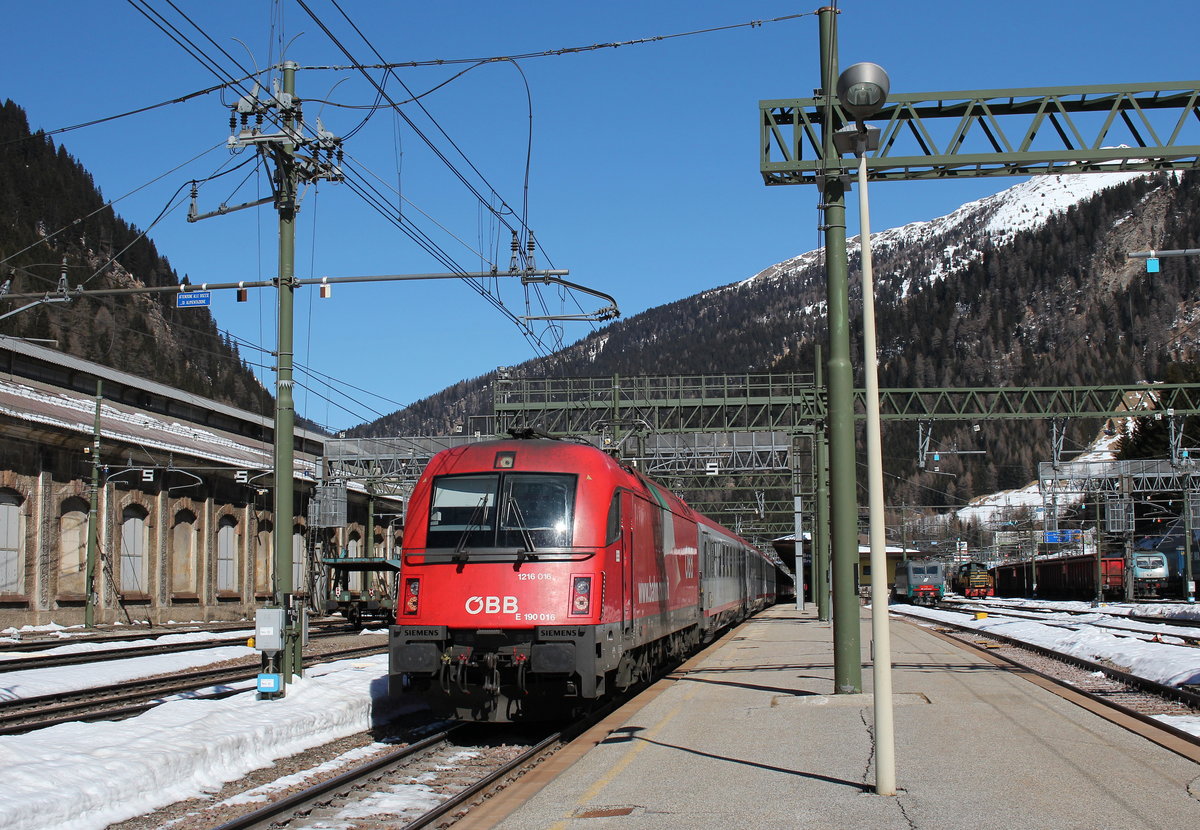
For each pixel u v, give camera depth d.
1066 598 79.88
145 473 39.03
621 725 13.80
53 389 41.47
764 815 8.55
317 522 45.12
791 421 40.84
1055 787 9.38
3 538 35.19
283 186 17.03
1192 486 54.84
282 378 16.69
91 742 10.93
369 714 15.55
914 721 13.41
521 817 8.77
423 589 13.95
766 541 98.62
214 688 19.06
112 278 150.00
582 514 14.17
